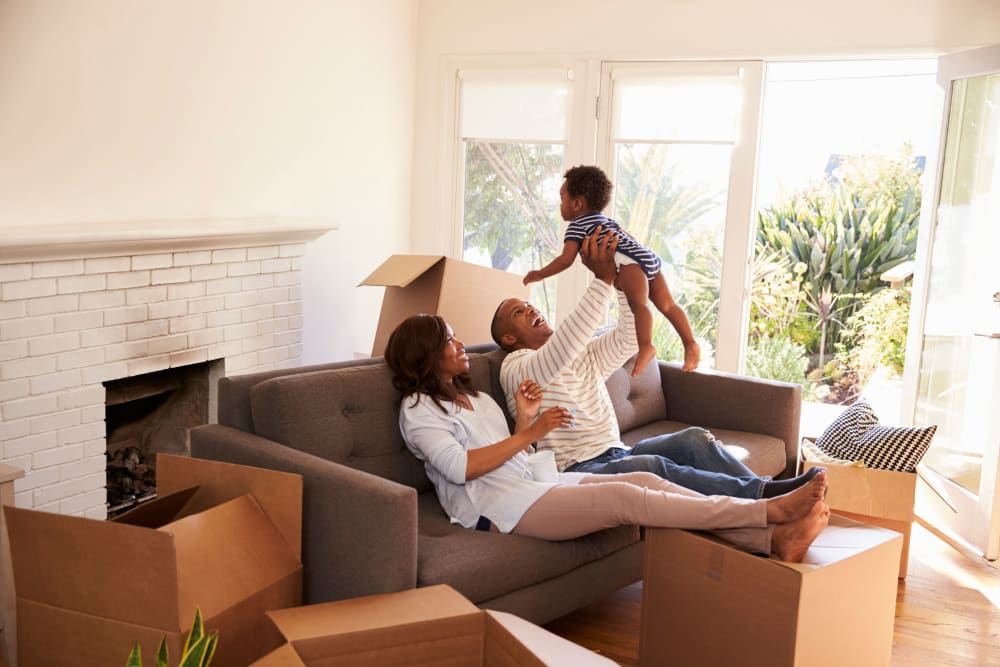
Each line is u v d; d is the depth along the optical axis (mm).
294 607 2070
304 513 2309
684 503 2314
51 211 3170
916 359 4125
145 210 3516
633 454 2854
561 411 2580
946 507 3840
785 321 6828
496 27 4809
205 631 1913
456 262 3635
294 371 2787
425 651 1940
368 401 2641
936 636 2867
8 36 2971
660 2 4496
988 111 3695
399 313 3734
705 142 4547
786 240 6758
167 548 1852
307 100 4254
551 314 4992
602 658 1823
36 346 3074
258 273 3938
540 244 4961
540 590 2477
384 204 4883
